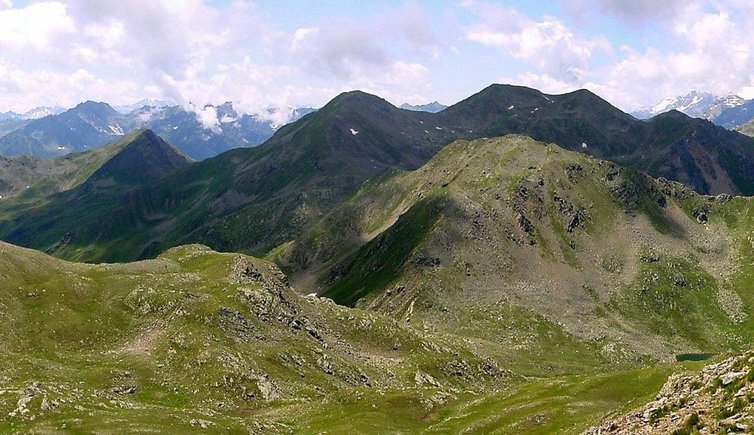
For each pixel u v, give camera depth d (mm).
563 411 84688
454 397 110562
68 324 121750
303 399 109625
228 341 123750
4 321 116375
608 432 40938
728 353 47625
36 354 109375
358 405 101938
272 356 125250
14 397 74625
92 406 79000
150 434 71062
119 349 118125
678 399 38719
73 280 137250
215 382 105688
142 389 101438
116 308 132000
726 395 35312
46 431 67375
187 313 129875
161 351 114750
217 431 79000
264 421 91875
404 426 93875
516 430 80812
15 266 135875
